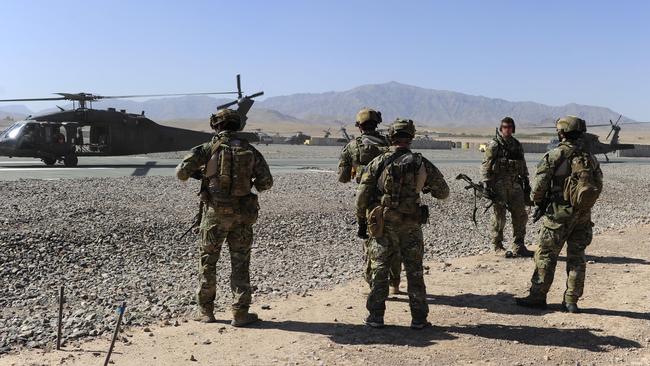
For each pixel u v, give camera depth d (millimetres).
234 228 5355
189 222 10945
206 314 5508
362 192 5180
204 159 5312
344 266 8328
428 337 5004
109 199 13297
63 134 25828
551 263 5766
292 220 11812
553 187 5672
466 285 6957
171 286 7109
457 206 14961
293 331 5168
